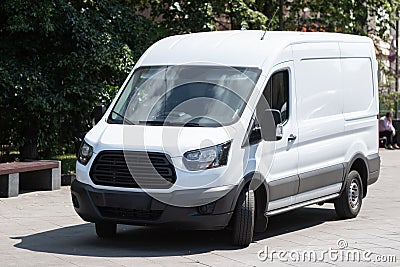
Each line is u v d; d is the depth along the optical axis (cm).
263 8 2586
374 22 2889
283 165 1151
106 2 1970
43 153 2025
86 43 1844
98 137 1077
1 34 1873
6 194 1564
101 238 1150
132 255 1030
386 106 3659
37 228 1229
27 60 1839
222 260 1002
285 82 1181
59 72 1842
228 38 1202
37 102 1753
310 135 1220
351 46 1375
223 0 2248
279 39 1201
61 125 1914
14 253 1035
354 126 1355
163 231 1212
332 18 2675
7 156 1939
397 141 3609
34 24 1800
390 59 3862
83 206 1061
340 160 1312
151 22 2095
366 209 1491
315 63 1259
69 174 1795
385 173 2250
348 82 1350
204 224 1025
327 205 1534
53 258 1006
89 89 1816
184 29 2212
